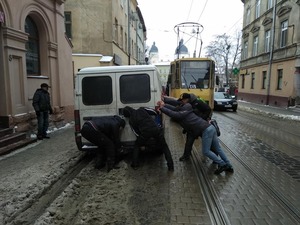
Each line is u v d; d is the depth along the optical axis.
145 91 6.02
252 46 29.72
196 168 5.77
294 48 20.28
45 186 4.65
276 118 14.91
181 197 4.29
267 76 24.91
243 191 4.53
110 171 5.50
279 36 22.91
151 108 6.00
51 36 10.26
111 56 18.95
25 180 4.84
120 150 5.94
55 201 4.09
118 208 3.88
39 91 8.38
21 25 8.16
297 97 20.00
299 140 8.77
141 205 4.00
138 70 5.99
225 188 4.66
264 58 25.92
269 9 24.95
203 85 13.69
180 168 5.77
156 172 5.51
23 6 8.27
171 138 9.02
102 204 4.00
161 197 4.29
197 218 3.62
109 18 18.88
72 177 5.30
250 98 29.66
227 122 12.96
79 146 6.10
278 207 3.95
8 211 3.77
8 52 7.54
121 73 6.00
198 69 13.76
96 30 18.83
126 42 27.30
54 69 10.56
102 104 6.07
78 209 3.92
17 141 7.46
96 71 6.02
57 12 10.62
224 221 3.53
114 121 5.74
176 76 14.06
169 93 16.19
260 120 13.97
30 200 4.14
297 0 19.89
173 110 6.04
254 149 7.45
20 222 3.58
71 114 12.43
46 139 8.46
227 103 18.59
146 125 5.59
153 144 5.64
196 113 6.31
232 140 8.63
